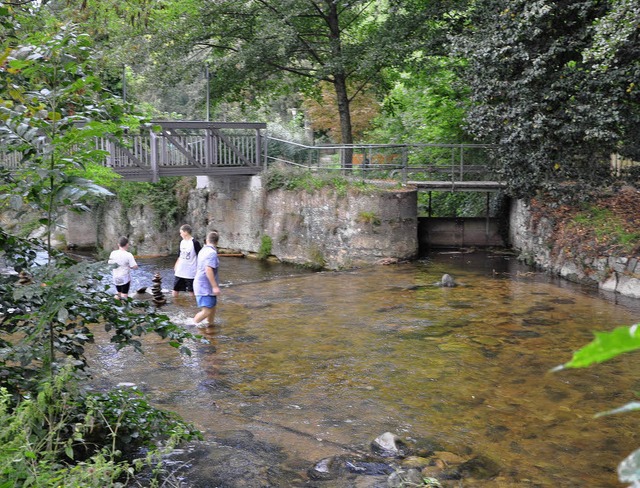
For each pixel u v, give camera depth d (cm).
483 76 1516
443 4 1836
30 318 448
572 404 744
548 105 1455
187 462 589
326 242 1948
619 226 1460
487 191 1923
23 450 356
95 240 2578
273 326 1116
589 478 564
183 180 2508
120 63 1978
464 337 1031
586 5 1348
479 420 701
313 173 2070
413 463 593
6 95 495
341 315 1192
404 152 1938
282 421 700
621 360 903
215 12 2027
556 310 1202
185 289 1426
